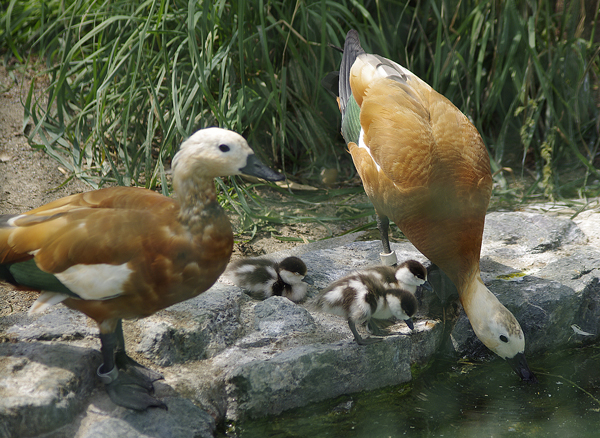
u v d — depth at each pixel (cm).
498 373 440
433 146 445
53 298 326
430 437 365
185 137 576
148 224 316
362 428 375
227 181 657
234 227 601
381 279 457
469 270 437
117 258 312
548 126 729
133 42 664
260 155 695
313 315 448
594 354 473
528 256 532
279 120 705
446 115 470
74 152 652
